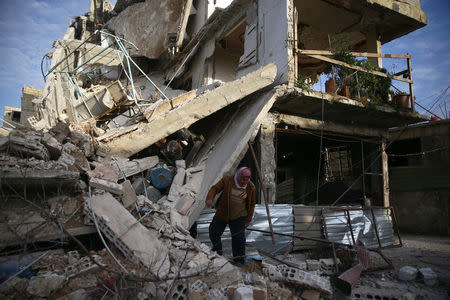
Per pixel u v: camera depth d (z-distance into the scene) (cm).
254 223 550
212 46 1184
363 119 932
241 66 970
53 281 264
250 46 938
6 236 306
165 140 702
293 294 337
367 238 646
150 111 660
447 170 1070
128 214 373
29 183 348
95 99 727
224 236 527
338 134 947
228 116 863
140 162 577
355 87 846
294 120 836
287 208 586
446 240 858
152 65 1642
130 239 341
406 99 913
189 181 605
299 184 1230
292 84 735
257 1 923
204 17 1323
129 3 1612
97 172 440
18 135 393
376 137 1013
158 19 1394
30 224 325
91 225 358
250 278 335
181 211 487
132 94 709
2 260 291
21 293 253
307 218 590
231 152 600
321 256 528
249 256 431
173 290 277
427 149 1134
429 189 1096
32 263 299
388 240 697
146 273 299
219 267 333
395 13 975
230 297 291
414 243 770
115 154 578
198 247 380
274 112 800
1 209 331
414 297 344
